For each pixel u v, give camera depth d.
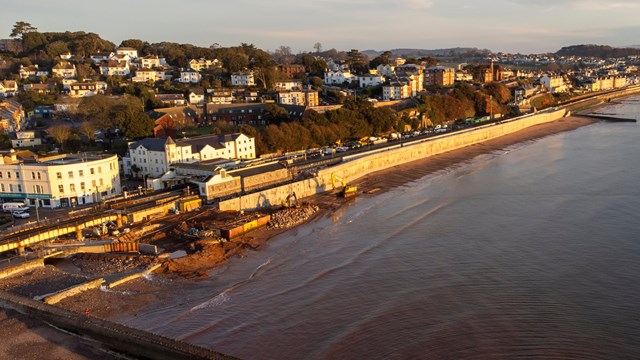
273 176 126.25
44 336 58.00
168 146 126.81
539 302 66.12
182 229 94.75
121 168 139.88
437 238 90.50
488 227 95.00
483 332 59.78
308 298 69.75
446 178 139.38
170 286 74.12
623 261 77.38
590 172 136.25
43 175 105.88
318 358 56.00
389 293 70.38
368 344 58.31
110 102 177.38
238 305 68.19
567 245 84.50
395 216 105.19
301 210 110.25
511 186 125.19
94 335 56.50
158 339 51.88
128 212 97.62
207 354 48.41
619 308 64.00
